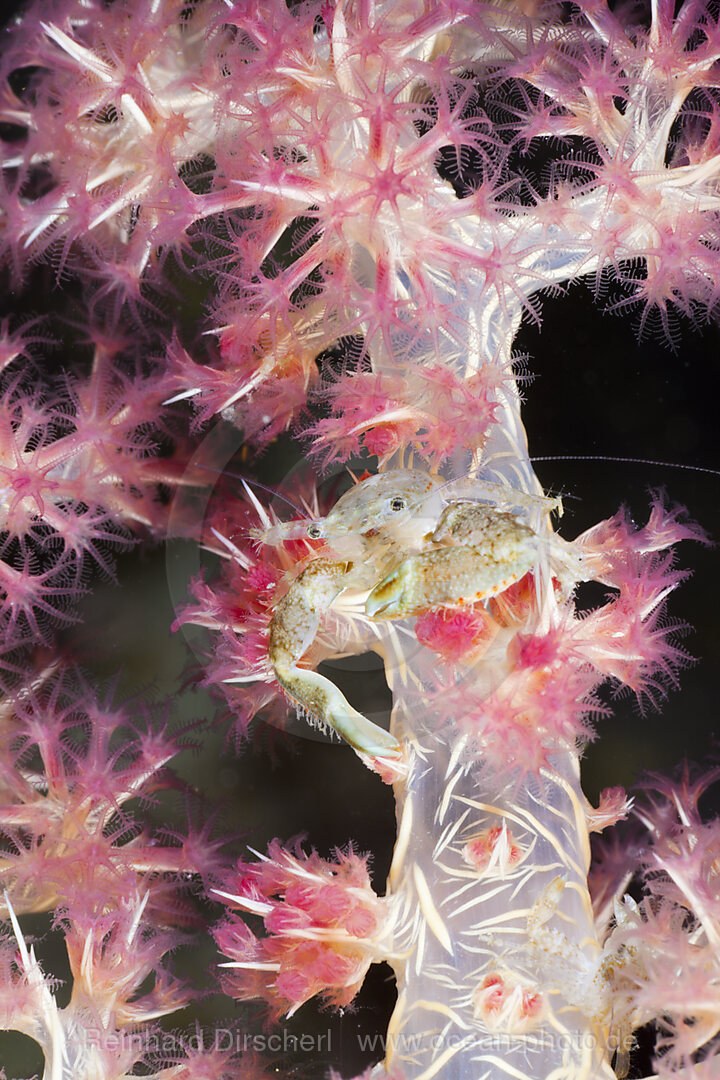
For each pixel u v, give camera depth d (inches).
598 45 6.7
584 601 7.1
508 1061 6.4
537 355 7.4
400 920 6.5
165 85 6.7
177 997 6.8
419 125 6.6
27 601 6.9
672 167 6.7
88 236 6.8
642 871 6.7
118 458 7.0
